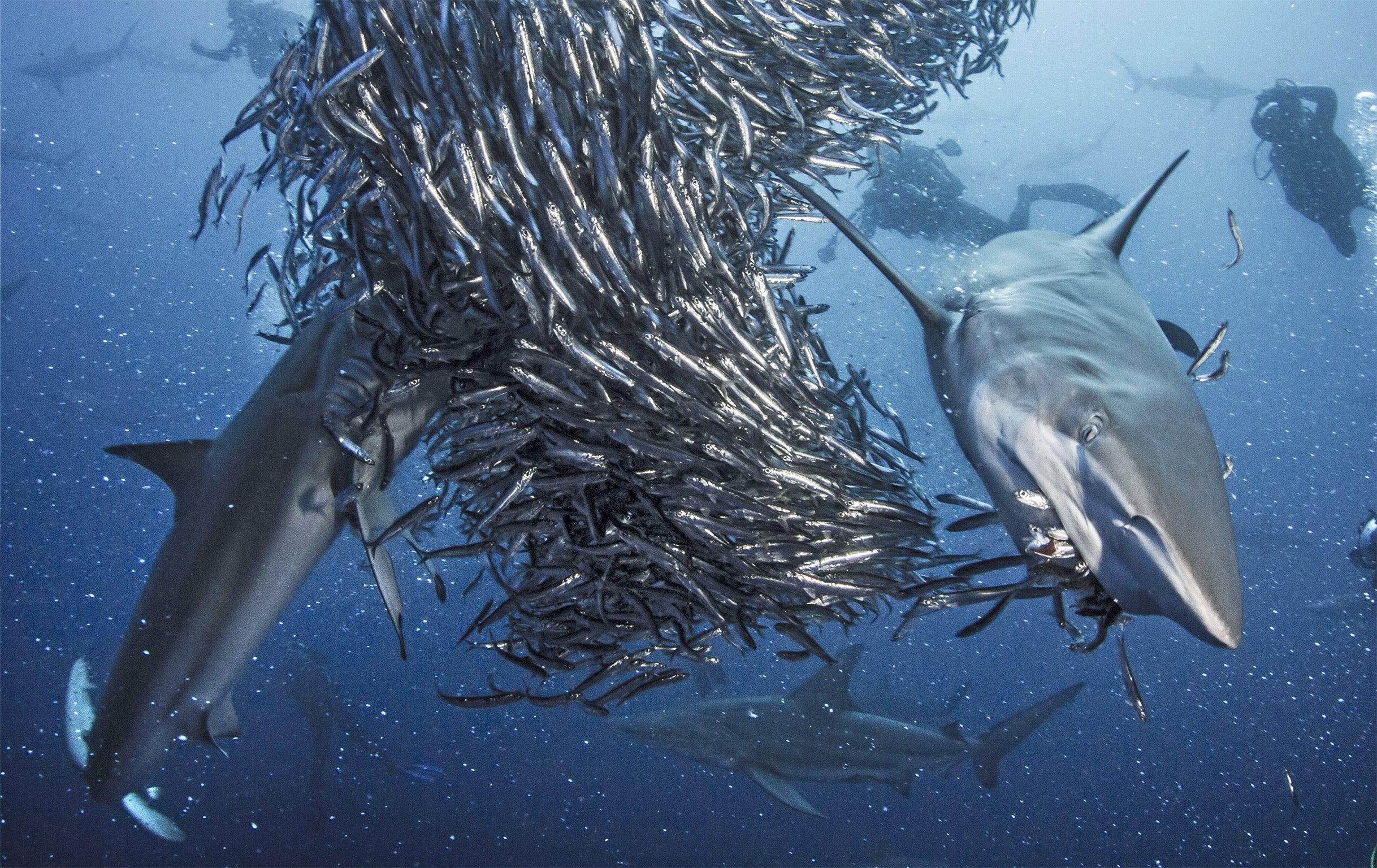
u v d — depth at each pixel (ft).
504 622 7.78
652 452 6.35
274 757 26.27
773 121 7.82
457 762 28.14
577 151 6.54
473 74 6.23
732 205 7.02
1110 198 36.35
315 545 8.23
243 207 7.78
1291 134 35.35
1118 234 8.18
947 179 28.07
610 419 6.40
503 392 6.58
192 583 8.22
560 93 6.47
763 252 8.52
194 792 24.03
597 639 7.22
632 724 22.27
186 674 8.38
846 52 8.20
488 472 6.95
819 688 21.98
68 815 21.21
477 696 7.14
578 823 28.66
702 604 6.92
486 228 6.29
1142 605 5.27
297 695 24.30
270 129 7.51
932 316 7.83
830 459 7.13
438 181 6.23
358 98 6.27
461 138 6.12
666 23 6.93
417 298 6.69
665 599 6.92
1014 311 6.98
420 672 29.60
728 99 7.29
